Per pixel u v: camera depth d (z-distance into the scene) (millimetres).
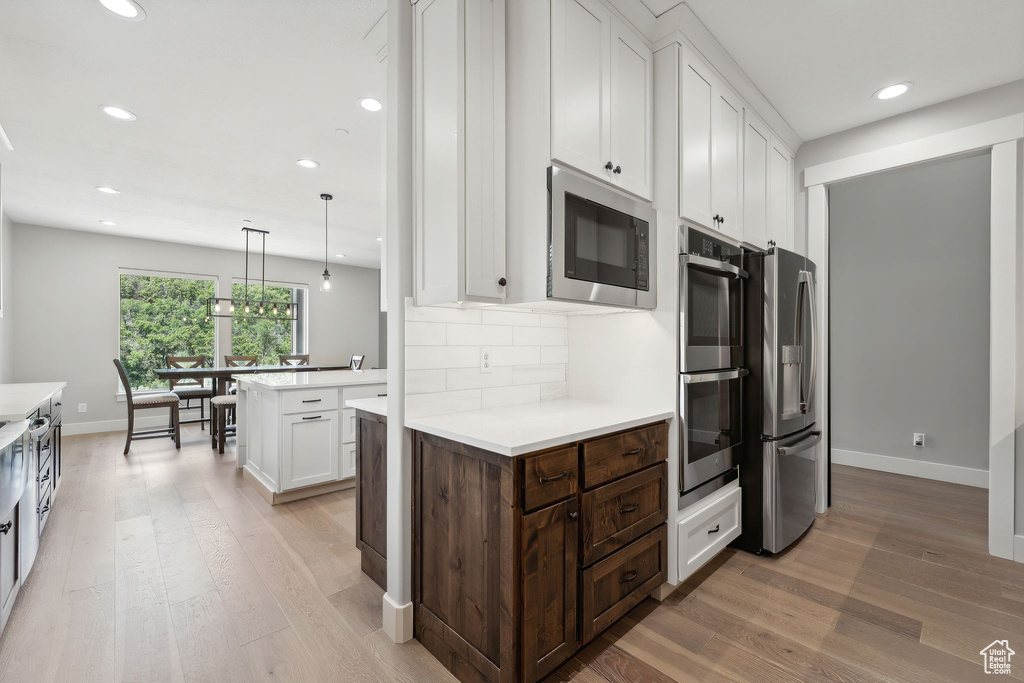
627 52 1905
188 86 2418
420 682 1484
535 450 1366
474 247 1574
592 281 1693
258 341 6734
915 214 3771
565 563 1458
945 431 3621
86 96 2500
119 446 4727
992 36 2033
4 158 3256
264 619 1805
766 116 2672
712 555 2137
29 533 2111
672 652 1600
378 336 7934
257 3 1848
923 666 1528
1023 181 2336
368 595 1983
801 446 2432
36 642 1645
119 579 2090
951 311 3609
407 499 1726
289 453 3078
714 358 2176
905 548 2412
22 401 2289
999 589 2006
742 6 1886
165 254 5848
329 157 3279
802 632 1708
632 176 1919
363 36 2051
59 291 5168
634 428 1757
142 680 1470
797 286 2516
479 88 1603
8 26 1948
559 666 1476
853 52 2170
